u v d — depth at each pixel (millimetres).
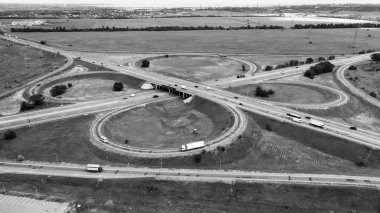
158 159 105938
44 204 87312
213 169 102438
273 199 89875
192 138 122250
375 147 111125
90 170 100438
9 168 103188
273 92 164625
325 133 121312
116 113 142875
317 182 95125
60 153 111500
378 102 155750
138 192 92500
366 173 100438
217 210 86125
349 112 145625
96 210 85562
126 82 192000
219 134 121062
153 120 139250
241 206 87750
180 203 88562
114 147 113312
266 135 124500
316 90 172125
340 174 99812
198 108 151000
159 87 178750
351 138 117750
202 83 182500
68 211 84750
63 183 95938
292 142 120500
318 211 86688
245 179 96625
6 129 128000
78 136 122625
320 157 111312
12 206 86312
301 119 132750
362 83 182000
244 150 113125
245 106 145625
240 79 191750
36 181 96875
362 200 89000
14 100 163500
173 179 96688
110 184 95125
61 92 170500
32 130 128250
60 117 139000
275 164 106250
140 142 119188
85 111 145875
